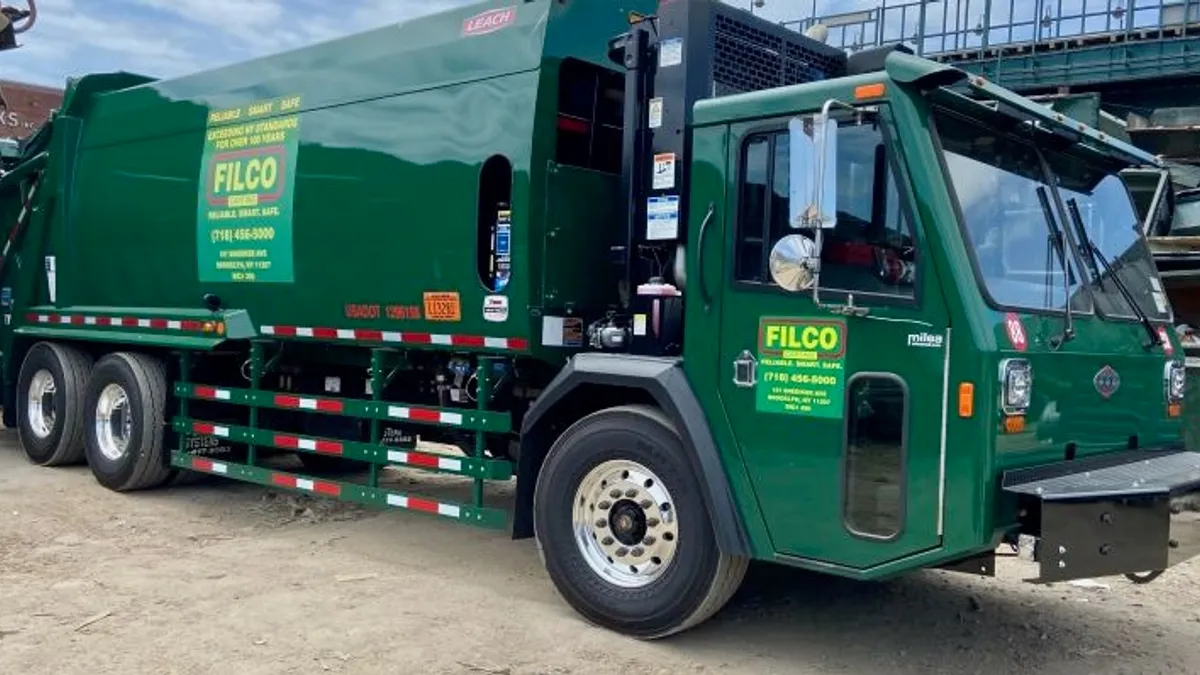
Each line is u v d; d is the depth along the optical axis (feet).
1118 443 16.22
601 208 19.80
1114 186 18.34
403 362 21.86
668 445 16.40
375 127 21.53
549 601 18.78
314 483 23.06
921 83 14.20
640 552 16.90
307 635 16.55
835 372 14.85
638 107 18.38
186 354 26.58
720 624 17.92
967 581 21.06
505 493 26.84
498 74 19.33
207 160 25.52
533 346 18.70
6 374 33.12
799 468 15.19
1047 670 16.19
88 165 29.78
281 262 23.50
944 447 13.80
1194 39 60.95
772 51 19.04
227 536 23.24
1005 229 15.12
